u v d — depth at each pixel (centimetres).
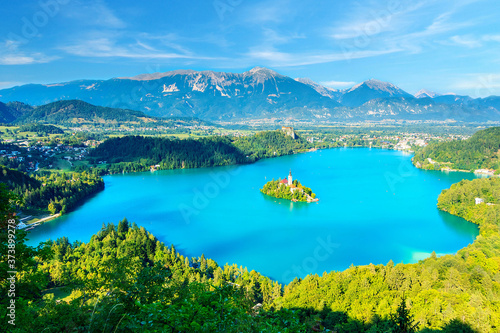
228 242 13375
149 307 2264
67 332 2752
